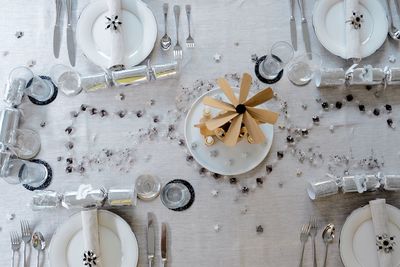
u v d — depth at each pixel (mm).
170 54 1653
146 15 1632
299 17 1694
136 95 1629
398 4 1691
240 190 1566
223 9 1694
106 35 1622
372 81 1575
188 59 1652
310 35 1676
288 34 1678
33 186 1557
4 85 1634
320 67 1643
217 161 1563
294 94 1631
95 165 1579
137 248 1487
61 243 1483
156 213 1551
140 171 1579
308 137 1604
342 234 1496
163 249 1524
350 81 1598
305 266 1530
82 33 1616
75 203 1483
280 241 1545
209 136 1545
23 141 1572
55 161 1578
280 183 1573
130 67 1604
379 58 1653
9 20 1677
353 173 1590
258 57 1658
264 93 1381
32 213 1544
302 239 1537
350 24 1596
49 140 1591
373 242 1501
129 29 1632
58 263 1474
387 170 1592
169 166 1582
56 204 1509
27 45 1658
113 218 1502
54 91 1618
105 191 1533
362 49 1616
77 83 1623
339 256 1527
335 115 1620
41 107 1609
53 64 1645
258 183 1571
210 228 1548
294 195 1569
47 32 1673
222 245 1542
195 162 1586
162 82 1635
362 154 1598
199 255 1536
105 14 1636
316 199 1563
